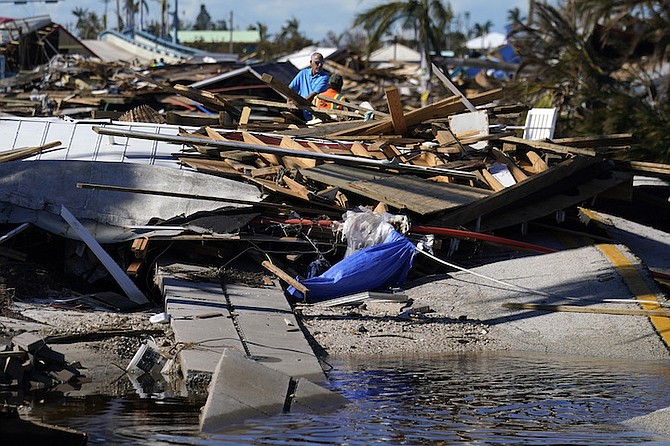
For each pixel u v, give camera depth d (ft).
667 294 41.96
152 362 30.27
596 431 24.49
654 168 55.16
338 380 29.99
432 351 35.22
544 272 42.98
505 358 34.27
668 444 23.21
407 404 27.09
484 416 25.91
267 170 47.42
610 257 43.68
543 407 26.99
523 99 106.42
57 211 43.24
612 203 60.75
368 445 22.80
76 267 42.91
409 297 42.22
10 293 37.60
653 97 106.93
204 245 43.50
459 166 50.88
